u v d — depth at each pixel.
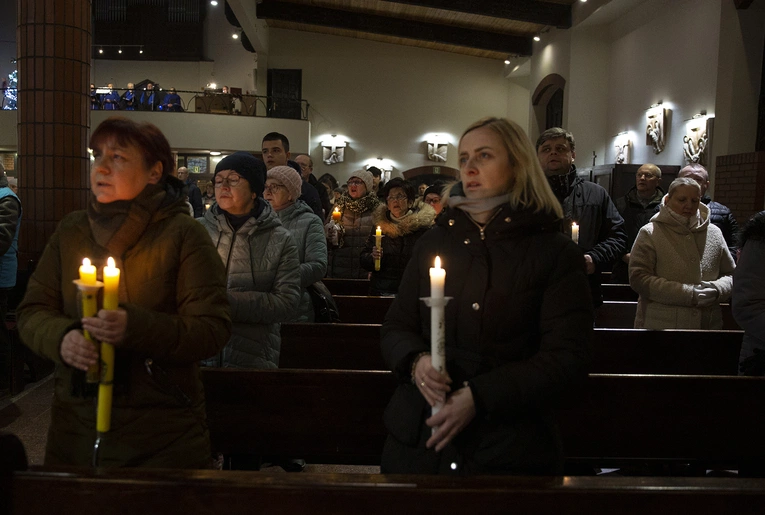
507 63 20.14
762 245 3.04
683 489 1.51
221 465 3.23
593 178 10.72
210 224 2.93
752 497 1.51
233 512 1.48
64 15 5.52
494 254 1.83
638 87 13.02
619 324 5.36
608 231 4.02
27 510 1.48
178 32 24.95
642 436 2.86
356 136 20.53
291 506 1.48
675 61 11.47
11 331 5.02
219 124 17.70
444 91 20.62
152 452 1.85
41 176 5.59
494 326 1.82
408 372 1.87
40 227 5.61
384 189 5.18
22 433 4.22
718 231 4.06
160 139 1.95
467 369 1.82
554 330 1.79
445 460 1.81
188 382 1.96
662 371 4.00
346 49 20.42
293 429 2.78
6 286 4.96
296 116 20.19
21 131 5.61
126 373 1.83
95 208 1.88
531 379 1.73
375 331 4.01
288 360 4.00
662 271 3.97
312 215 3.88
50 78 5.52
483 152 1.87
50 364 5.65
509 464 1.78
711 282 3.95
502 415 1.74
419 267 1.97
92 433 1.85
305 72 20.39
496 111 20.70
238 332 2.83
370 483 1.49
